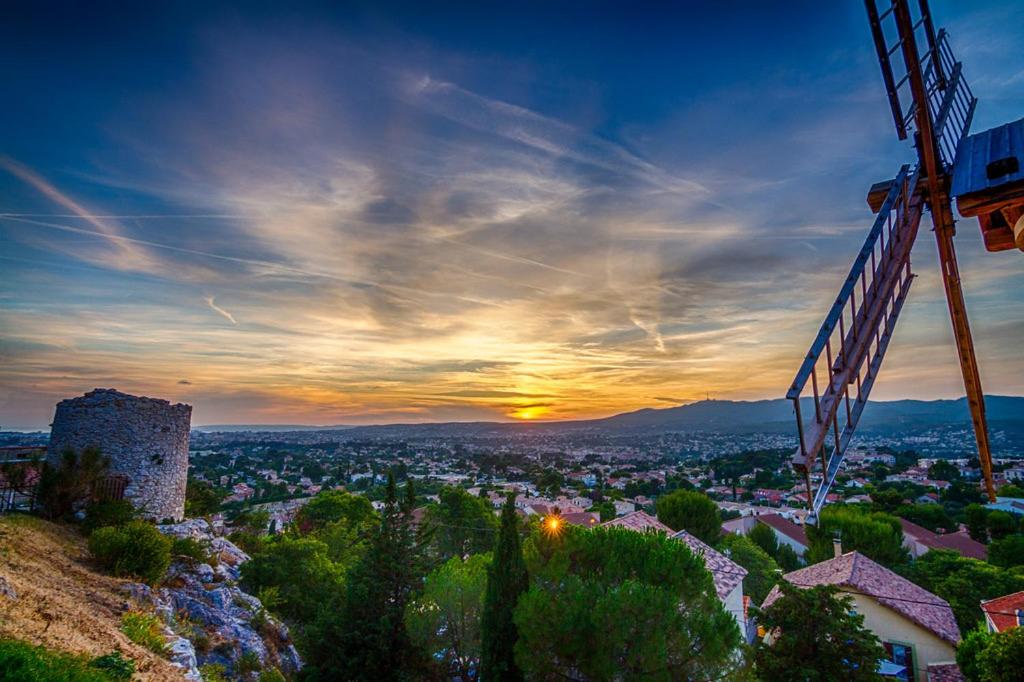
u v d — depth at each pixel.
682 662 13.81
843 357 4.28
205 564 24.64
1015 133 4.99
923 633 25.58
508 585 17.48
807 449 3.75
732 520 75.31
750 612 20.59
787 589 19.55
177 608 20.14
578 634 14.04
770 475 148.25
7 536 17.62
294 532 51.06
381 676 21.36
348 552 43.66
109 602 15.78
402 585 23.28
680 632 13.72
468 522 49.84
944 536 59.75
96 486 24.38
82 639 11.42
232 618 21.70
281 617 29.53
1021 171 4.43
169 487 28.61
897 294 5.08
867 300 4.57
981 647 21.72
